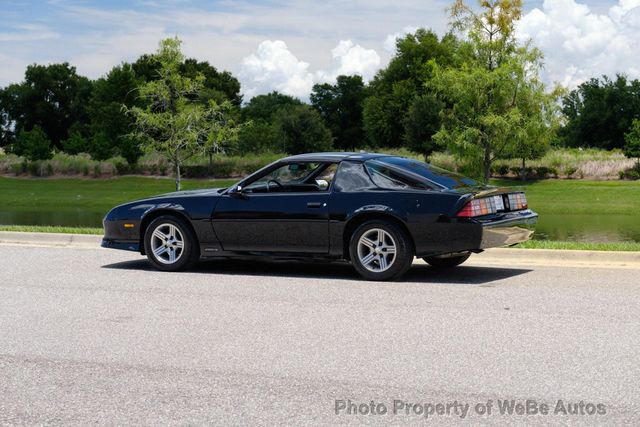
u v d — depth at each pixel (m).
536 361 5.14
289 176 9.12
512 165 49.00
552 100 21.61
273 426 3.96
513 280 8.55
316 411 4.18
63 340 5.90
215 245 9.35
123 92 64.12
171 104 26.41
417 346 5.58
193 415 4.15
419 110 51.06
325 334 6.00
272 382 4.73
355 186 8.73
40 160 58.66
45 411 4.25
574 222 29.98
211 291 8.04
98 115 65.94
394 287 8.18
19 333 6.16
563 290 7.84
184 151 27.17
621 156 50.16
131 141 54.53
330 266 9.98
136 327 6.32
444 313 6.75
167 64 25.66
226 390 4.59
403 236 8.46
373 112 74.56
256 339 5.86
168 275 9.22
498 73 20.75
